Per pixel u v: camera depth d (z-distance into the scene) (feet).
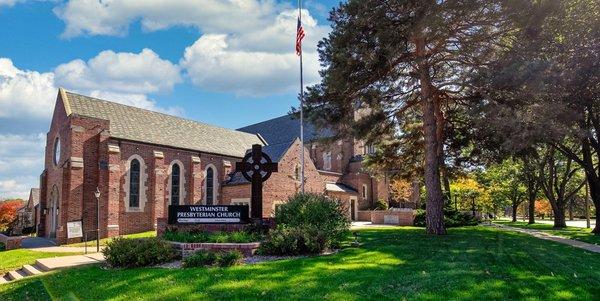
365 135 77.51
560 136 58.44
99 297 31.65
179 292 30.63
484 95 62.34
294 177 123.85
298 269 36.58
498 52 66.49
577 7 64.69
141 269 41.19
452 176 102.01
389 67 67.00
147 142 109.09
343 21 68.39
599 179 88.99
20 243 81.35
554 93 63.10
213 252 42.93
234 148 138.00
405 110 82.64
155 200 108.68
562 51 63.87
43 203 113.60
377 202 163.22
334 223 54.24
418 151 95.91
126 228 102.89
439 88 74.54
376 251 47.47
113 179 99.35
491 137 76.79
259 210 60.18
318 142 82.33
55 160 109.29
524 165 119.96
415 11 60.85
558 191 122.21
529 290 28.43
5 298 37.01
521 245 54.85
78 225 83.20
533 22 60.08
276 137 184.24
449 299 26.58
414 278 32.30
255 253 46.01
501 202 196.24
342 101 72.59
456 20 62.28
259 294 29.25
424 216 108.37
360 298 27.32
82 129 97.09
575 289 28.76
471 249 49.21
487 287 29.14
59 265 54.13
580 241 69.36
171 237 50.06
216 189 125.80
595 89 69.10
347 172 164.14
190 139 125.59
